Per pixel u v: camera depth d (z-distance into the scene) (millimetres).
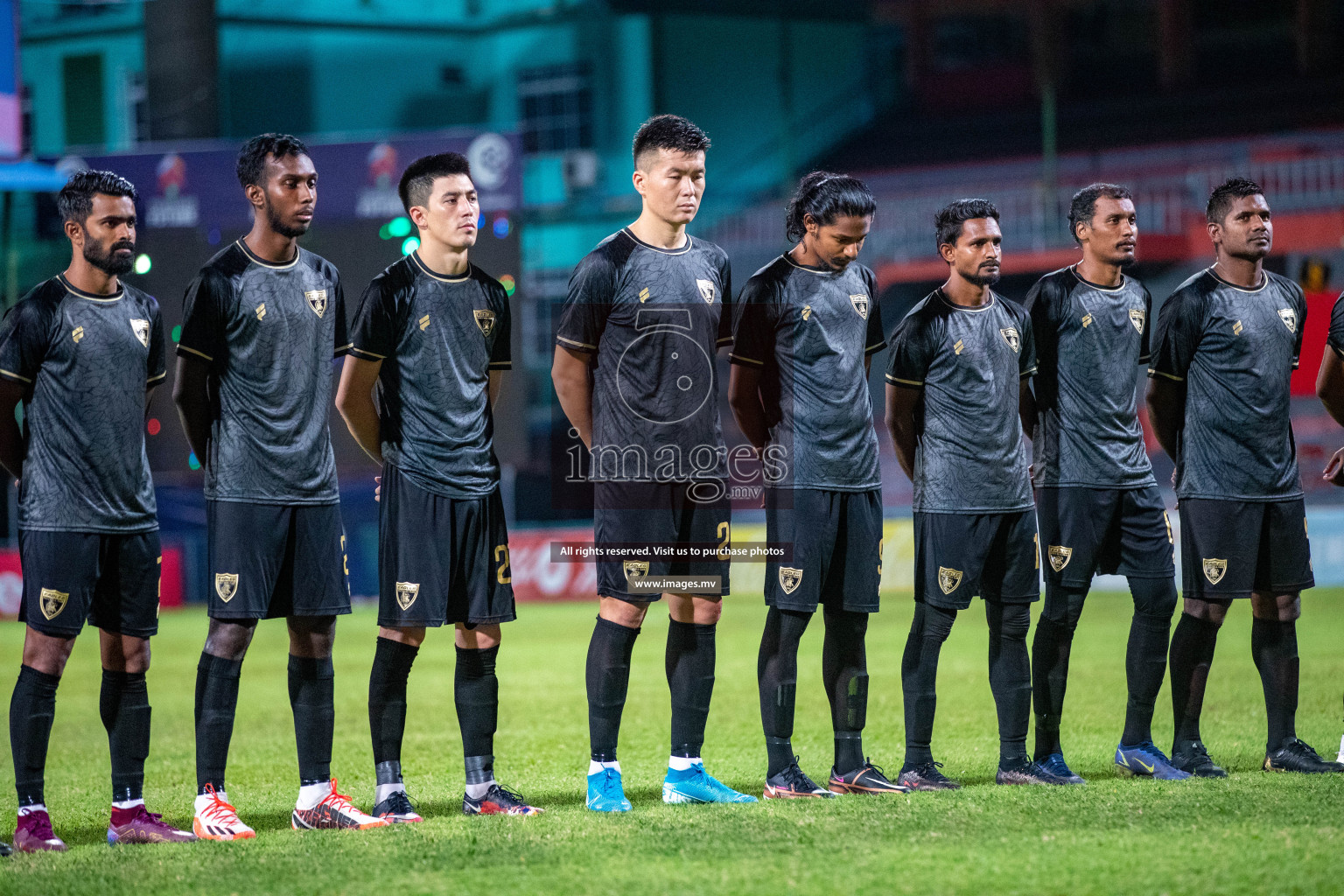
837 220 12594
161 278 36375
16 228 53656
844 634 13195
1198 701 14055
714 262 12945
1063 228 61156
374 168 47375
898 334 13328
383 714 12477
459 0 66562
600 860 10484
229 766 16219
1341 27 67812
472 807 12625
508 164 46656
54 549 11828
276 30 62062
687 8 67812
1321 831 11008
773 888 9688
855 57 74250
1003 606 13438
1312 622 30984
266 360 12062
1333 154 61156
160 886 10141
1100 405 13672
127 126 63219
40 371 11898
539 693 23156
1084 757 15227
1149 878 9773
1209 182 60906
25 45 63844
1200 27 72250
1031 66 73625
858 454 12898
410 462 12344
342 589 12484
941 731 17641
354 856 10836
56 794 14570
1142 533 13773
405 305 12258
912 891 9578
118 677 12164
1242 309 13930
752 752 16375
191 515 50562
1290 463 14141
